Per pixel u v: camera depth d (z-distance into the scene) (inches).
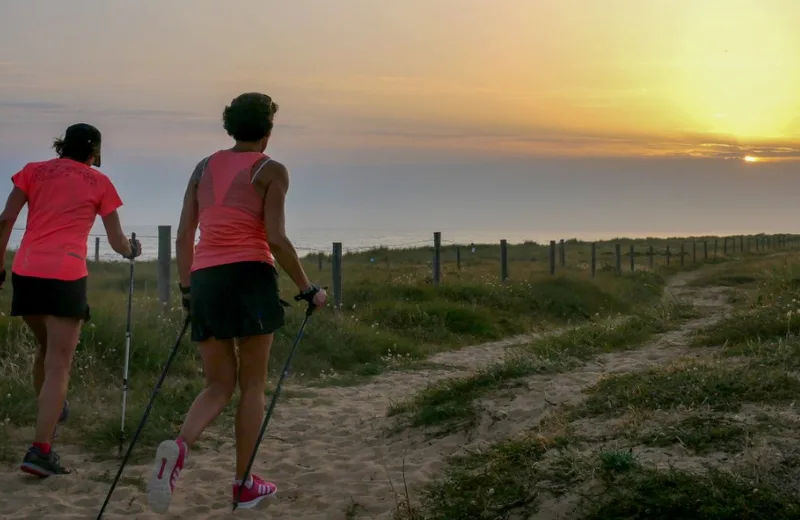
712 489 144.3
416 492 181.6
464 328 531.5
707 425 179.2
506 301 639.8
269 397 301.0
